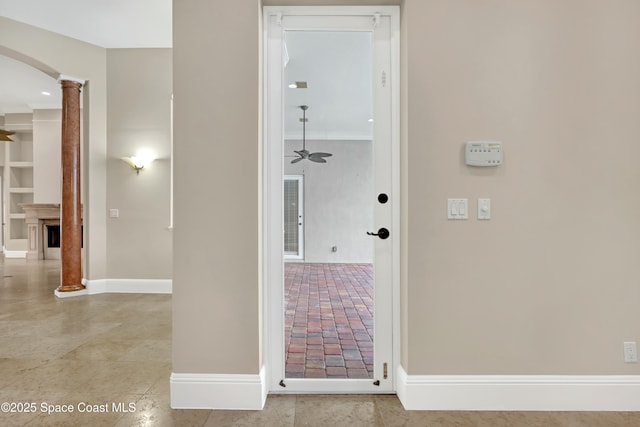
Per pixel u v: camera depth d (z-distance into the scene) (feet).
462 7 6.22
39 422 5.72
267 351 6.68
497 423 5.79
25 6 11.61
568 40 6.23
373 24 6.73
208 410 6.11
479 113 6.22
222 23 6.19
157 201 14.88
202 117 6.20
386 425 5.72
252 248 6.22
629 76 6.22
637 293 6.21
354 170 8.16
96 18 12.37
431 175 6.21
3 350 8.69
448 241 6.23
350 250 8.23
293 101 8.13
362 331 9.21
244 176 6.21
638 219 6.22
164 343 9.18
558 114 6.23
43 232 24.80
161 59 14.79
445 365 6.22
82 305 12.84
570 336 6.21
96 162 14.65
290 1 6.53
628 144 6.23
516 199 6.23
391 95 6.73
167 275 14.88
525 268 6.24
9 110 24.67
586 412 6.11
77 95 14.16
